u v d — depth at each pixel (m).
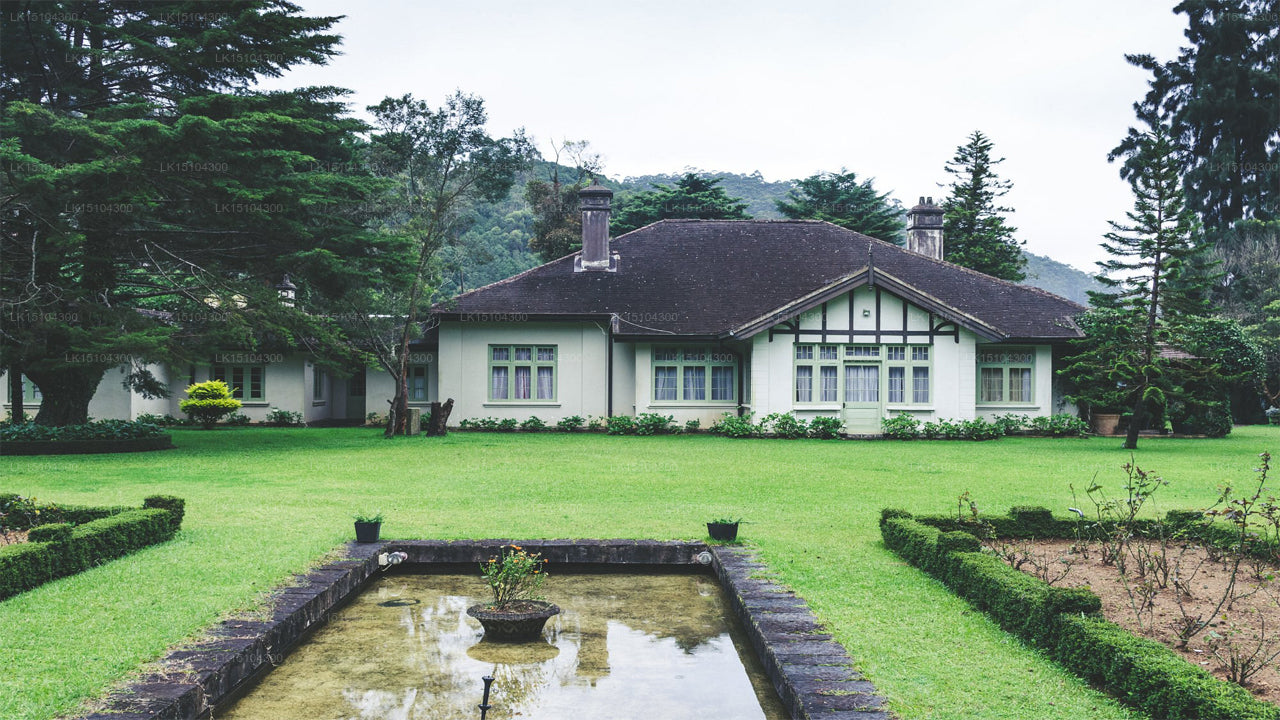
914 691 5.02
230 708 5.48
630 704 5.62
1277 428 31.02
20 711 4.57
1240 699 4.20
